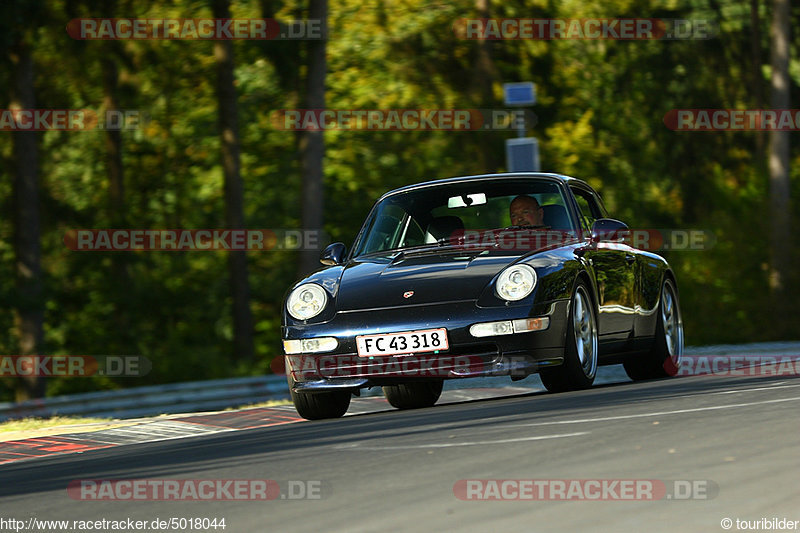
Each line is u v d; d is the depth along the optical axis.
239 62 104.44
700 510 12.16
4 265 97.56
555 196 31.14
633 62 130.00
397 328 27.05
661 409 21.59
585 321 29.03
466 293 27.30
